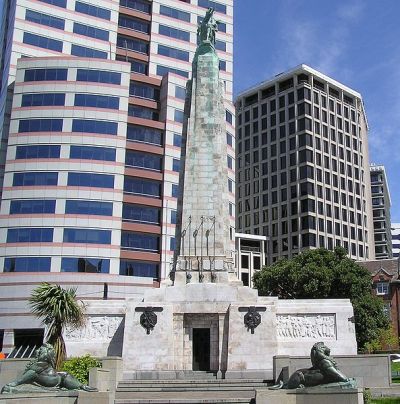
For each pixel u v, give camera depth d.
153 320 42.56
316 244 136.00
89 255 81.69
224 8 109.75
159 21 102.62
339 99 155.00
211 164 47.59
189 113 49.06
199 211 46.75
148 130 93.00
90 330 44.19
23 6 91.06
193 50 104.94
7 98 88.94
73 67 86.88
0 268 79.81
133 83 95.31
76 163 83.88
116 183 85.38
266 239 140.25
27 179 82.81
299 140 143.88
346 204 147.50
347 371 36.69
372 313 69.94
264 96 157.50
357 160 155.12
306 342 43.00
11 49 89.56
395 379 42.38
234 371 41.00
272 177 148.25
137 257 85.69
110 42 97.56
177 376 41.00
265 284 74.31
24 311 77.75
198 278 45.34
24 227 81.00
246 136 158.38
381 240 198.12
